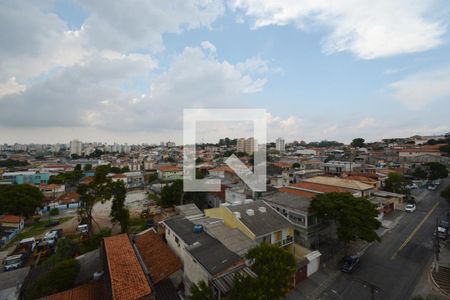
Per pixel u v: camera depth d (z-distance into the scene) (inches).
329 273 841.5
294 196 1234.0
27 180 3056.1
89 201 1273.4
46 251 1173.7
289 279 561.0
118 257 694.5
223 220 996.6
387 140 5629.9
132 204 2124.8
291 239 964.6
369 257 941.2
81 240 1254.3
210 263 631.2
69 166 4133.9
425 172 2181.3
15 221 1540.4
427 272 826.8
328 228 1083.3
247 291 500.4
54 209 1889.8
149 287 560.1
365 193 1364.4
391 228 1231.5
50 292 685.9
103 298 619.5
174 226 949.2
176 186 1727.4
